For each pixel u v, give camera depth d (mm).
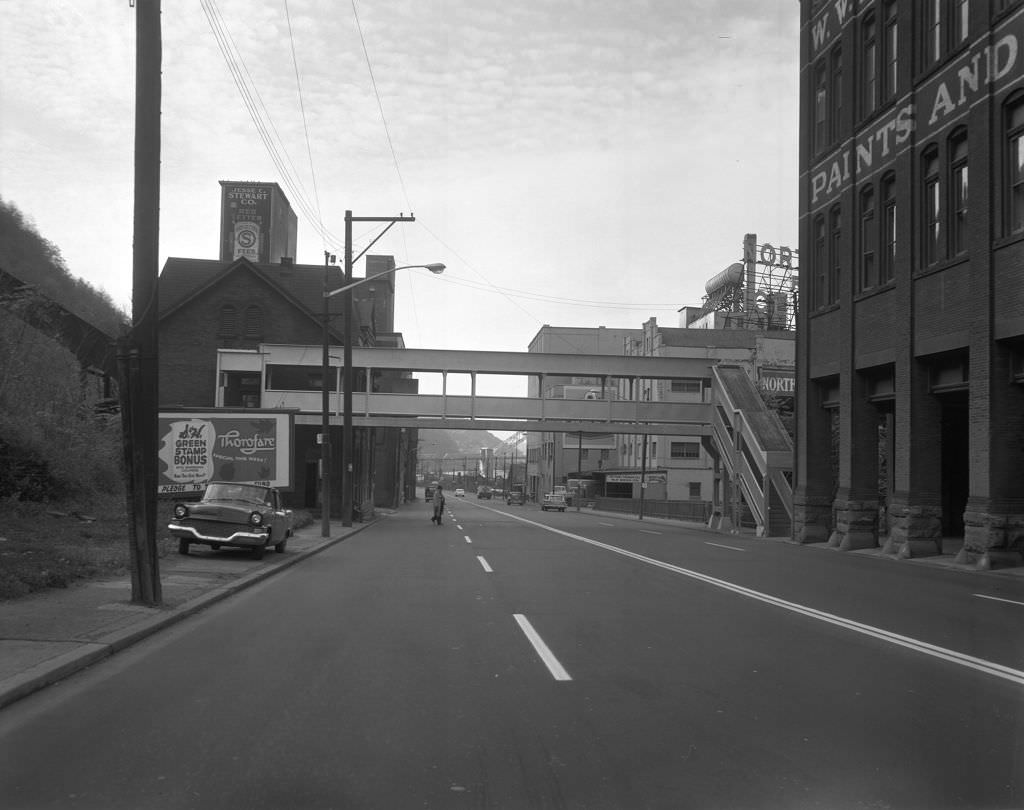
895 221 25703
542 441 116562
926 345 23922
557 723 6555
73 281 37625
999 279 20734
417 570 18031
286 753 5832
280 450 33281
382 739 6148
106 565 14883
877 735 6258
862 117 28281
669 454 79938
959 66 22703
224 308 50438
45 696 7340
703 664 8641
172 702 7164
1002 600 13984
